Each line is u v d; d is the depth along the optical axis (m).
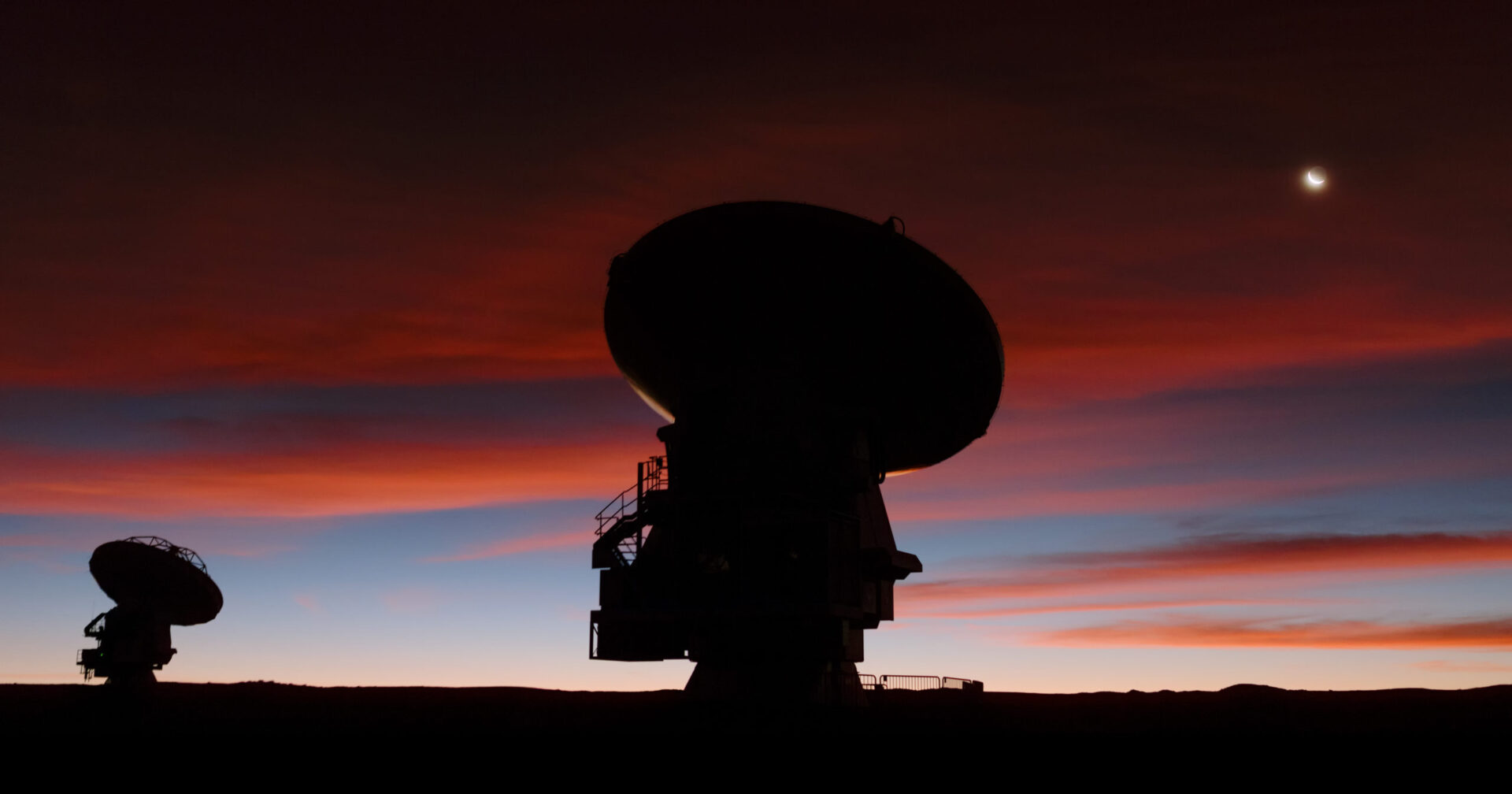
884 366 48.09
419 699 72.38
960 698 56.91
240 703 68.50
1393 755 35.47
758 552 46.00
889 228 47.09
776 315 47.31
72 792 28.92
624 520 48.00
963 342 47.75
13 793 28.77
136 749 37.09
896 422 50.62
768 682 46.19
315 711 58.41
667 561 47.19
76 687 88.94
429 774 31.89
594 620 47.62
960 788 29.59
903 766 33.56
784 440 47.12
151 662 71.81
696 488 47.22
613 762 34.06
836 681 46.84
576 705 61.09
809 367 47.91
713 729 44.91
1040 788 29.55
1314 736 42.12
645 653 47.78
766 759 34.53
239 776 31.44
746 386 47.72
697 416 47.88
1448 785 30.08
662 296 47.91
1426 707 64.50
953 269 47.41
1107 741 39.97
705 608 45.97
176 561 73.12
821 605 44.78
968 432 51.03
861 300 47.06
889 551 47.06
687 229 47.31
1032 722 50.19
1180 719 54.31
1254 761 34.47
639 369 51.34
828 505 47.00
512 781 30.69
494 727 46.59
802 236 46.69
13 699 74.62
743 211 46.91
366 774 31.84
